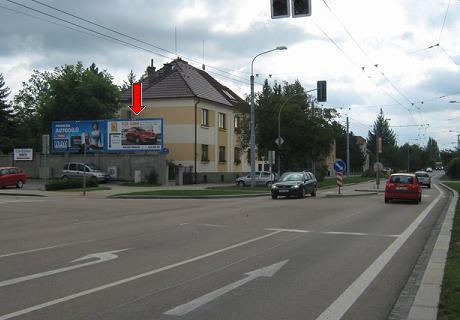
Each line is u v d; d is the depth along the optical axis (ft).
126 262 31.91
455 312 20.15
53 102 172.14
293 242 40.93
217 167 179.01
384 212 68.95
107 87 171.32
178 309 21.54
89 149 151.12
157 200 92.02
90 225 52.11
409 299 23.85
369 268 30.76
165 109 165.99
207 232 46.75
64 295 23.70
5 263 31.45
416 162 465.88
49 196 100.58
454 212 68.44
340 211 68.85
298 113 148.66
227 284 26.16
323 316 20.93
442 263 31.17
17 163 157.79
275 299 23.39
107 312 21.04
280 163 157.69
